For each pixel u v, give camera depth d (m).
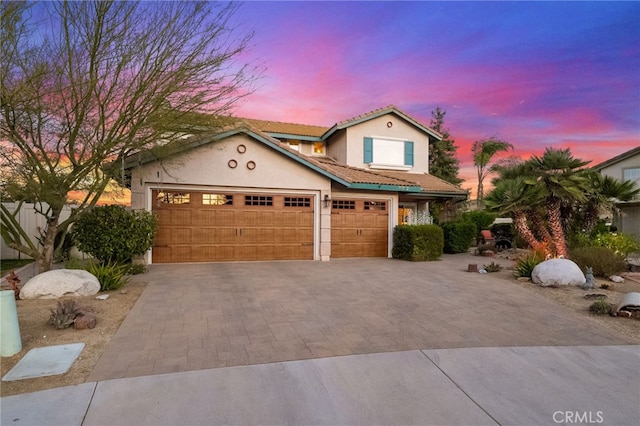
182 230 11.83
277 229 12.85
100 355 4.28
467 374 3.89
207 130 10.24
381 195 14.54
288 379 3.71
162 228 11.62
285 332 5.18
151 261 11.52
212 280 9.03
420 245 13.36
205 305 6.63
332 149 20.56
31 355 4.21
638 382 3.78
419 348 4.60
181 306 6.54
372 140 19.50
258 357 4.27
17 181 7.91
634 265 10.89
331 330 5.29
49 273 7.15
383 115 19.78
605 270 9.27
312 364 4.07
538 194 10.84
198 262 11.97
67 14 7.41
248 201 12.52
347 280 9.25
